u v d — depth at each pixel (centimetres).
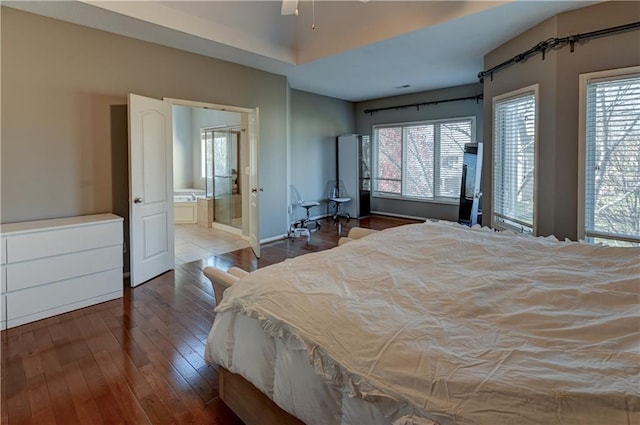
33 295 288
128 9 331
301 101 717
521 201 391
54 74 335
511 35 389
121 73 379
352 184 783
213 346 176
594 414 82
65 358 237
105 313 307
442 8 353
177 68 426
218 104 473
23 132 320
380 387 103
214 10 379
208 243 570
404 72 550
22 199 322
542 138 353
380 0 369
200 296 345
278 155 574
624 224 309
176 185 873
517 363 98
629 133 302
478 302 137
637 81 296
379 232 263
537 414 84
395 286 154
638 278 152
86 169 359
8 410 187
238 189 652
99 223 324
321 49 470
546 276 163
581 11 317
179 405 192
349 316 126
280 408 149
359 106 837
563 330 116
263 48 455
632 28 293
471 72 554
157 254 401
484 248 211
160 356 240
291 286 152
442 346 108
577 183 326
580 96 320
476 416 87
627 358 98
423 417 94
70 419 181
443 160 699
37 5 307
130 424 178
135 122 361
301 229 641
